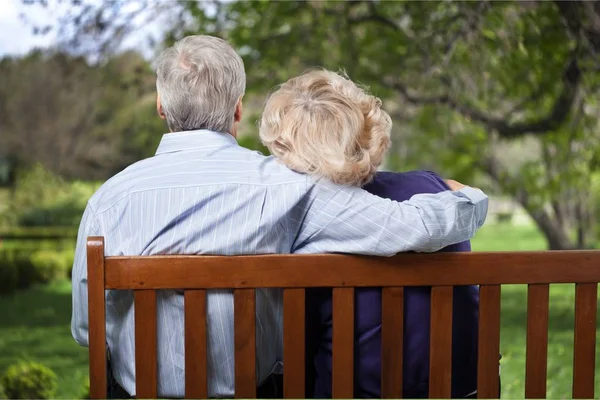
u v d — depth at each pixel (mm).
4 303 10352
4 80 15422
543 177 8555
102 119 16234
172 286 1437
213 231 1467
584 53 5152
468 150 8602
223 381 1540
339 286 1474
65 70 7773
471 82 6367
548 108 6961
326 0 7008
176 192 1479
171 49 1613
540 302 1521
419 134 9125
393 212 1446
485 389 1535
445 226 1455
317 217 1483
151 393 1479
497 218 22031
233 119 1649
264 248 1486
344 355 1501
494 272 1500
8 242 15812
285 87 1598
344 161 1452
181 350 1523
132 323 1555
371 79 7230
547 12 5105
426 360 1568
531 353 1531
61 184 18031
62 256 12812
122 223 1492
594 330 1529
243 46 7066
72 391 4859
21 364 4605
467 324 1606
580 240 9727
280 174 1485
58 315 9367
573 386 1544
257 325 1557
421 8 6141
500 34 5305
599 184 8273
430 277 1489
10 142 16906
